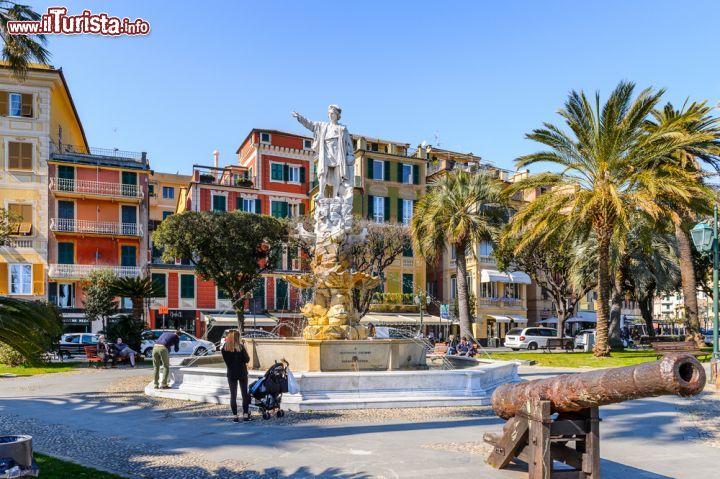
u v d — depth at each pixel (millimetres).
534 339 43281
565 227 26562
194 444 8758
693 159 28250
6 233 35375
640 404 13414
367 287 17250
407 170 55750
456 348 29984
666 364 4969
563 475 6336
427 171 59875
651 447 8867
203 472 7203
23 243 44406
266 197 56781
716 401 13953
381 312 49438
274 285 52844
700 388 4957
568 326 61906
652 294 42500
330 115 18000
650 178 21453
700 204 23031
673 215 23406
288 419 10805
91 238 47031
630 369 5352
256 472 7207
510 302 54844
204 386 13516
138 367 25203
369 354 14594
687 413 12102
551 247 30188
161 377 14383
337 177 17625
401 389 12625
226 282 40125
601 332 25578
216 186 54875
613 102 22547
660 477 7141
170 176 68875
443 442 8844
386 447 8500
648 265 35094
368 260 42625
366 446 8570
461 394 12836
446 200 33344
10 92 44875
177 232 37906
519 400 6684
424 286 55094
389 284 53625
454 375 13031
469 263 53500
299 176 58688
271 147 57656
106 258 47438
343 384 12297
